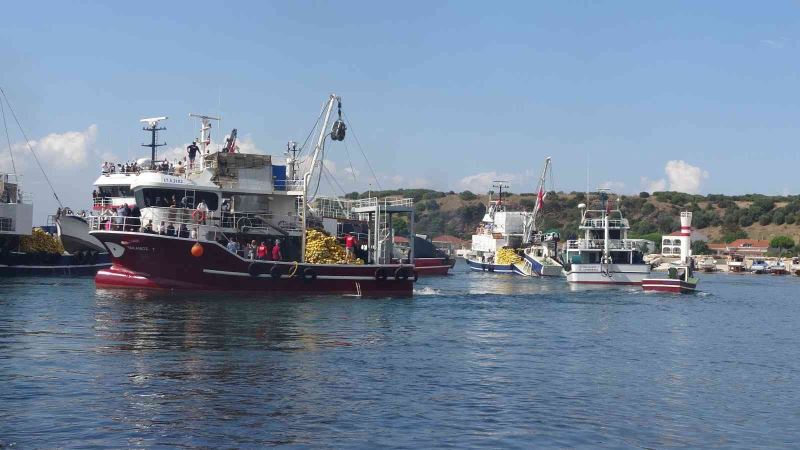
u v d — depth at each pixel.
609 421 20.70
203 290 49.38
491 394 23.27
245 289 50.06
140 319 37.16
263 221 55.88
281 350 29.39
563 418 20.78
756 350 35.22
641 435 19.53
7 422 18.66
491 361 29.17
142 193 51.62
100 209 62.56
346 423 19.41
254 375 24.55
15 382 22.72
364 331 35.84
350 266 53.03
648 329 42.25
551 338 36.66
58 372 24.22
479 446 18.03
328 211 83.94
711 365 30.42
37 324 34.91
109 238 48.88
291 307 44.44
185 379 23.62
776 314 54.88
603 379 26.45
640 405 22.69
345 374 25.28
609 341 36.41
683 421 21.06
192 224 49.84
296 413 20.14
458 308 50.06
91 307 41.78
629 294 72.75
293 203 58.38
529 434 19.16
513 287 81.50
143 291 49.62
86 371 24.45
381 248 60.22
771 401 23.91
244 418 19.50
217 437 17.91
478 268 130.88
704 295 75.19
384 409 20.91
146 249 48.66
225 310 41.78
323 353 29.14
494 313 48.00
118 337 31.42
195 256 48.72
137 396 21.34
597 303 59.84
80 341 30.22
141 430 18.27
